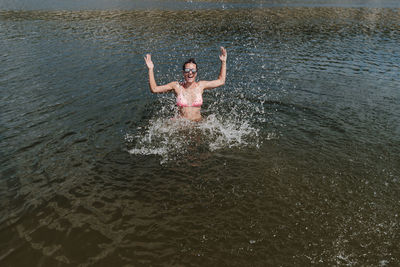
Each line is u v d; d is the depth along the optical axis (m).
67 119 5.84
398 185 4.05
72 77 8.29
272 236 3.21
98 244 3.07
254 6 28.33
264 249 3.04
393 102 6.91
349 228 3.31
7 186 3.94
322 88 7.85
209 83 6.20
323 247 3.06
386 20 20.80
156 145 5.01
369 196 3.83
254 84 8.14
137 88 7.63
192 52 11.53
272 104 6.77
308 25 18.41
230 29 16.66
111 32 14.73
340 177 4.21
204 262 2.88
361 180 4.15
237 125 5.74
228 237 3.19
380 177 4.21
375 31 16.64
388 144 5.08
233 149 4.93
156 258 2.92
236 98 7.12
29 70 8.74
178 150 4.88
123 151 4.82
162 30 15.77
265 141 5.18
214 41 13.59
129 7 24.89
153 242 3.11
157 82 8.11
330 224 3.37
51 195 3.78
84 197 3.76
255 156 4.73
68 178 4.13
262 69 9.59
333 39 14.46
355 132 5.49
